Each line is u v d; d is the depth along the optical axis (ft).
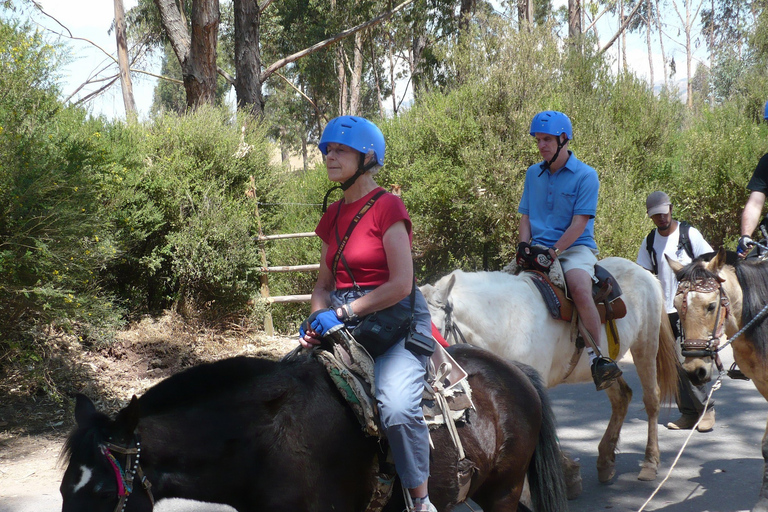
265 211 33.53
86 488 6.55
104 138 27.76
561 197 15.40
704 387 19.67
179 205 29.45
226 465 7.54
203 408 7.64
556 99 38.70
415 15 82.38
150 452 7.07
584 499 15.07
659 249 20.58
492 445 9.20
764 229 16.39
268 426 7.72
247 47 45.83
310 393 8.04
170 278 29.60
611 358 15.35
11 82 21.31
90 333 23.59
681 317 14.56
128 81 62.44
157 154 30.48
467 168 37.96
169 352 26.37
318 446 7.84
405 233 8.18
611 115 42.86
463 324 13.25
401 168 38.96
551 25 40.88
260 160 33.17
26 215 18.90
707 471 16.67
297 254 38.70
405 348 8.25
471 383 9.41
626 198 37.06
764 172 16.37
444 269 40.19
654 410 16.58
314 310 8.81
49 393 20.79
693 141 45.03
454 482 8.70
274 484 7.60
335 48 98.02
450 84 42.16
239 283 30.86
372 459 8.31
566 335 14.76
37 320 21.36
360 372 8.12
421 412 8.05
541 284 14.64
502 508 9.57
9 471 16.61
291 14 90.53
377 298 7.94
